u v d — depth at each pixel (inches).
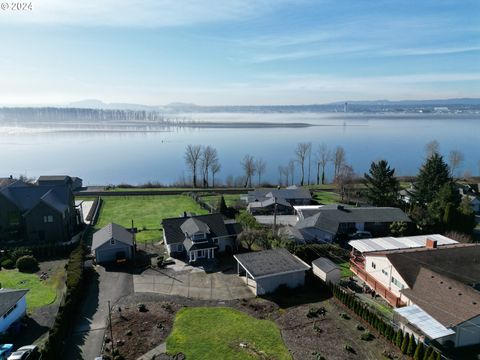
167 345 1114.1
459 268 1411.2
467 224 2098.9
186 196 3243.1
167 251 1868.8
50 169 5492.1
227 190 3484.3
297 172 5625.0
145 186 3892.7
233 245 1923.0
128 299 1395.2
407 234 2178.9
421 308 1163.9
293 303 1382.9
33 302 1363.2
